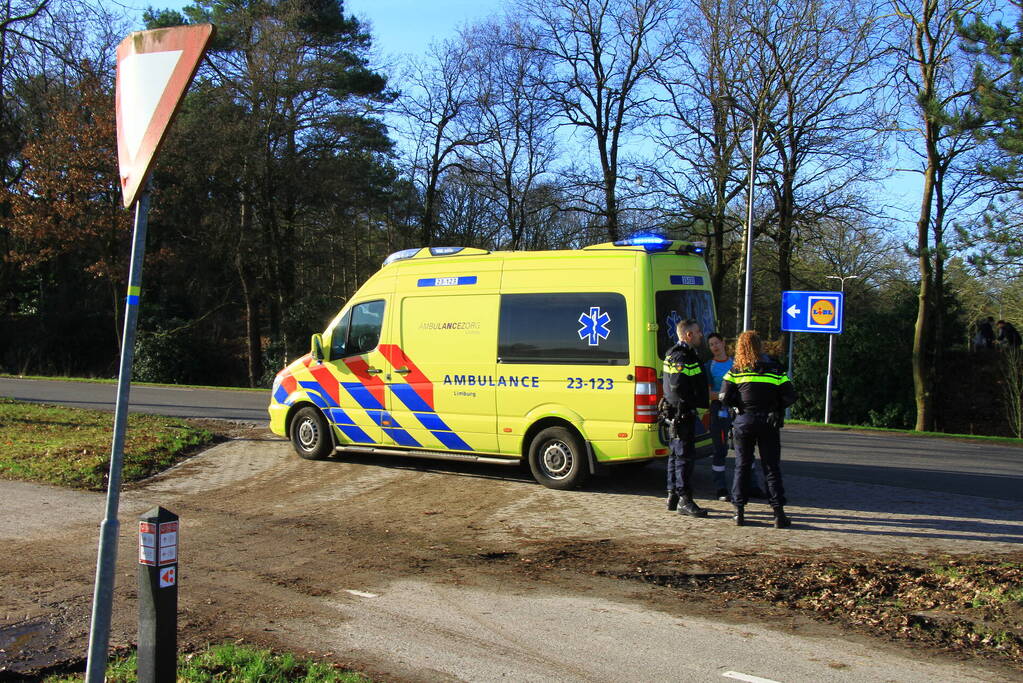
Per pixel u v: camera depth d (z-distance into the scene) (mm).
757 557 6594
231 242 31844
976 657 4637
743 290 28188
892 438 15633
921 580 5926
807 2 24938
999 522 7781
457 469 10172
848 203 25484
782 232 26359
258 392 21938
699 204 27094
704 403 8055
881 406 27016
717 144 26750
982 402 25953
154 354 34375
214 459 10781
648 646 4789
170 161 29844
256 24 30031
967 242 20906
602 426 8625
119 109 3475
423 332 9742
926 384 24500
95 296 38250
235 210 32062
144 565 3607
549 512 8086
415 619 5223
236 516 7875
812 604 5527
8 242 26391
